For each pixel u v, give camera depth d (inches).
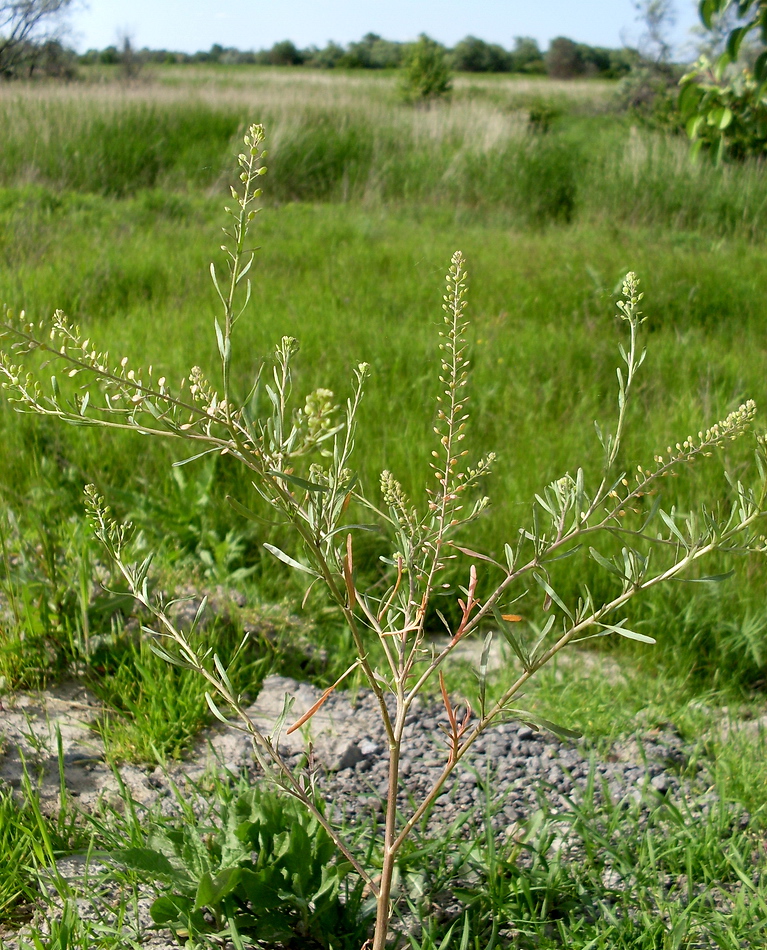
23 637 107.4
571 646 129.7
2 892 72.7
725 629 125.9
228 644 114.7
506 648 122.1
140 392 49.1
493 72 3284.9
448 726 105.6
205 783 90.7
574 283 287.9
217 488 146.5
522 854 83.7
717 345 238.7
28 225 327.0
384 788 93.7
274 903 68.1
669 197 467.5
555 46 2664.9
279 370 53.6
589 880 80.4
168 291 262.1
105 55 1710.1
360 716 106.3
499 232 423.2
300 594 129.0
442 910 76.5
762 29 174.4
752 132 217.8
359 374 55.7
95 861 78.0
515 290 281.4
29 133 480.4
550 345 221.6
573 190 509.7
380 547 141.7
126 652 104.8
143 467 151.5
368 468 154.7
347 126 568.1
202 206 421.7
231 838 72.2
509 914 74.8
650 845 81.4
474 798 92.4
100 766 93.4
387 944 72.4
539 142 540.7
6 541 122.9
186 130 533.3
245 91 657.6
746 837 87.4
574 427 174.4
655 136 528.4
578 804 91.4
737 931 74.0
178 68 2091.5
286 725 102.2
